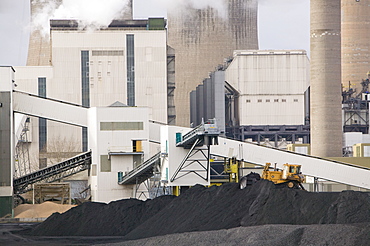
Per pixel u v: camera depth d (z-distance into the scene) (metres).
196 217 168.12
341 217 142.88
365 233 117.44
